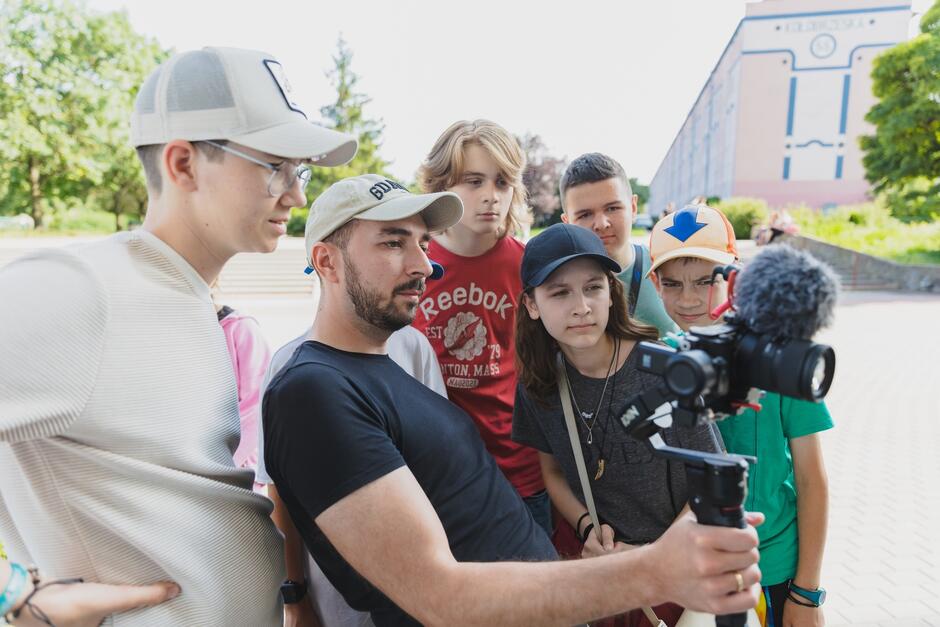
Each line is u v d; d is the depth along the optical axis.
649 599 1.03
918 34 21.44
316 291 16.08
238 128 1.31
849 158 32.56
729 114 35.91
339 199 1.50
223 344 1.47
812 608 1.94
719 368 0.93
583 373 1.96
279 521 1.94
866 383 8.20
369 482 1.22
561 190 2.97
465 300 2.63
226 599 1.36
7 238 25.27
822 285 0.88
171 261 1.35
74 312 1.14
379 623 1.49
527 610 1.11
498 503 1.59
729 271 1.10
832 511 4.71
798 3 31.97
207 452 1.37
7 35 27.03
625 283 2.78
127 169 30.88
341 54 42.59
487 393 2.60
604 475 1.95
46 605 1.10
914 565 3.93
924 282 17.73
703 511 0.97
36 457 1.19
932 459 5.67
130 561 1.25
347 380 1.40
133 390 1.22
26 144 27.61
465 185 2.52
